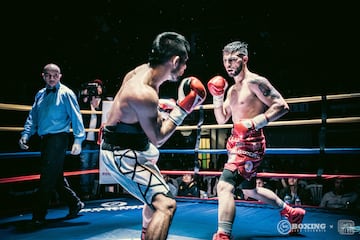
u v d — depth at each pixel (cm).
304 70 992
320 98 393
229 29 1109
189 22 1165
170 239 291
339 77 933
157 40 201
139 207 441
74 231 321
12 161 644
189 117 959
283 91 983
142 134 202
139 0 1123
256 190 304
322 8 982
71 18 980
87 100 546
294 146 916
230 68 287
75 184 592
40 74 888
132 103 187
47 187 345
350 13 948
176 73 202
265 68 1053
